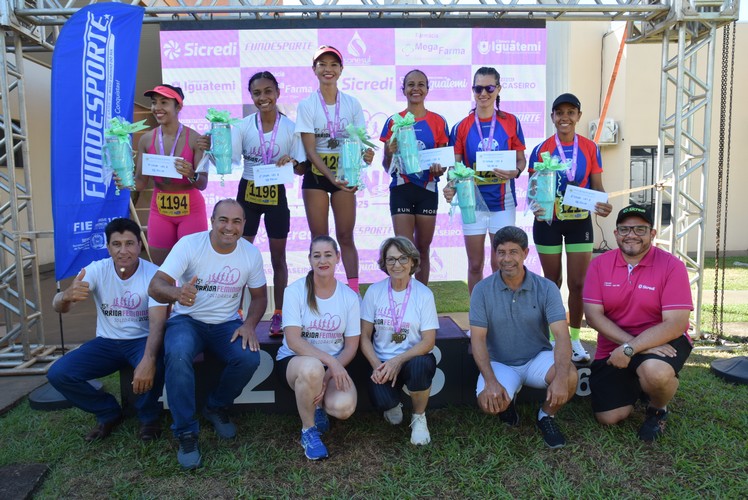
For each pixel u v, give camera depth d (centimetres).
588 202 346
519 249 295
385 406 294
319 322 298
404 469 275
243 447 296
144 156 335
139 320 313
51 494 257
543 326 316
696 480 261
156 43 755
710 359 455
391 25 551
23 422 339
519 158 382
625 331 317
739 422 319
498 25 556
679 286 301
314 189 364
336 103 354
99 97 430
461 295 717
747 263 957
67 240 420
